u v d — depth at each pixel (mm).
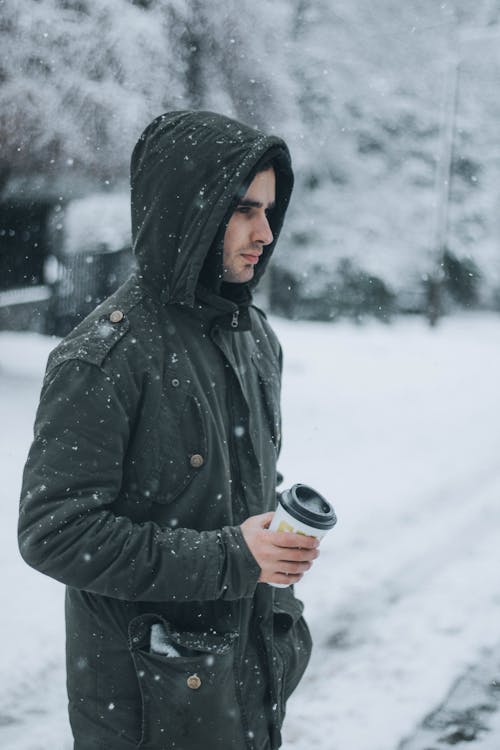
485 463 8664
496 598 5172
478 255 31375
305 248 27375
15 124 9094
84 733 1771
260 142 1687
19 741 3324
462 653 4461
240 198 1734
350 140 27938
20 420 8727
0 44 8961
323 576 5328
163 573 1582
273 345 2117
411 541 6117
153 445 1685
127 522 1611
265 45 10383
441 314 30906
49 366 1686
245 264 1804
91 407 1621
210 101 9828
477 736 3715
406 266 29453
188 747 1675
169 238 1707
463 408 11938
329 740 3621
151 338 1702
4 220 15281
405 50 28844
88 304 17109
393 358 17719
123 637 1710
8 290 16094
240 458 1833
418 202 29266
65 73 9117
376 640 4578
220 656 1683
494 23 30234
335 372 15141
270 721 1845
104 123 9219
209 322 1801
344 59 26531
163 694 1660
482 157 31516
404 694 4035
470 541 6246
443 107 27688
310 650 2047
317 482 7477
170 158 1698
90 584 1588
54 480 1597
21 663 3881
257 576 1615
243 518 1825
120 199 17438
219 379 1801
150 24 9219
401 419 10867
